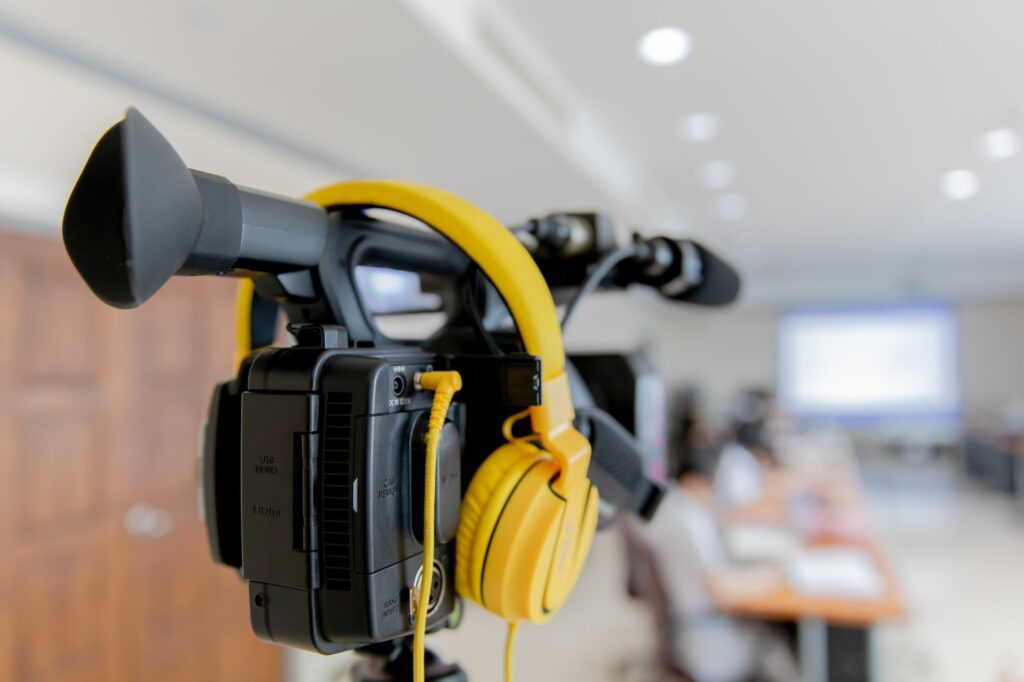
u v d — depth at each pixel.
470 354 0.57
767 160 3.59
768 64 2.38
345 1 1.60
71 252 0.33
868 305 9.10
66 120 1.79
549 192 3.33
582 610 3.88
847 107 2.80
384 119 2.35
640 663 3.22
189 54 1.86
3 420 1.80
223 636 2.49
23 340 1.85
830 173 3.84
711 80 2.53
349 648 0.46
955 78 2.50
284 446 0.44
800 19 2.07
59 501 1.95
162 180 0.33
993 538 5.45
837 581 2.43
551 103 2.53
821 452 5.85
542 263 0.68
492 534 0.48
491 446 0.52
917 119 2.95
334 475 0.43
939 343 8.81
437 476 0.46
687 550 2.47
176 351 2.32
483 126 2.41
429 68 1.95
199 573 2.40
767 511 3.56
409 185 0.52
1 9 1.60
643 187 3.96
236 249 0.42
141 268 0.32
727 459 4.00
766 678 2.60
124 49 1.81
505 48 2.10
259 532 0.44
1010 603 4.02
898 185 4.12
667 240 0.75
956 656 3.32
